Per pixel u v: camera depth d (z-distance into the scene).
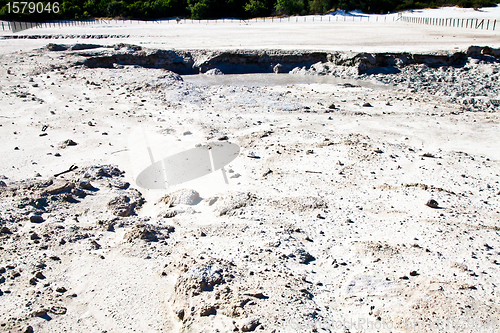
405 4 56.69
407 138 11.81
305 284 5.59
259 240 6.71
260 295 5.15
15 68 19.69
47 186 8.37
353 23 43.12
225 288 5.25
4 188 8.24
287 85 18.98
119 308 5.22
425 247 6.57
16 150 10.76
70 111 14.05
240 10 54.09
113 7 51.72
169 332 4.81
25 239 6.64
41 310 5.05
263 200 8.19
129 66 21.45
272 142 11.42
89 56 21.97
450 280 5.63
